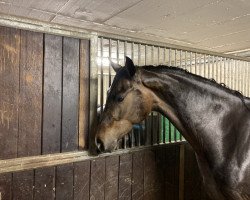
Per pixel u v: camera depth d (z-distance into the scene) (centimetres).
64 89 133
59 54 131
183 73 126
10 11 192
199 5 173
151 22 217
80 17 206
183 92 123
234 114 123
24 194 121
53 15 201
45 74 127
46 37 126
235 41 277
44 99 127
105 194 149
